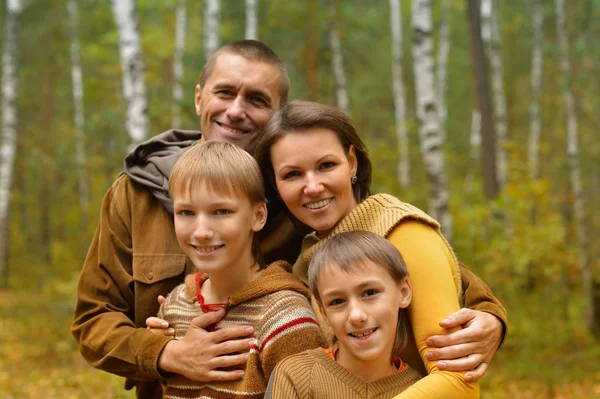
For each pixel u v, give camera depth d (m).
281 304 2.09
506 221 10.01
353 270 1.92
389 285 1.94
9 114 17.70
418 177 20.73
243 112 2.72
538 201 10.62
